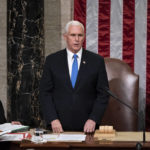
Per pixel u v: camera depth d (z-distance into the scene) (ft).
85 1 41.70
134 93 35.32
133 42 41.52
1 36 44.57
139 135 24.84
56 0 43.29
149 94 41.39
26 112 43.37
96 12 41.65
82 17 41.81
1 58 44.98
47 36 43.68
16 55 43.11
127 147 21.25
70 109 27.86
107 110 35.58
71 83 28.12
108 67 35.99
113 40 41.65
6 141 22.58
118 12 41.55
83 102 27.96
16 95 43.32
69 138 23.27
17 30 42.88
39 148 21.24
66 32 27.78
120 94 35.47
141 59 41.50
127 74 35.73
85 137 23.86
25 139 22.81
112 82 35.63
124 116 35.37
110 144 21.48
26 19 42.75
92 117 26.84
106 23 41.65
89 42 41.83
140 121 41.24
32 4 42.57
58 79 28.14
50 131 26.73
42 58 42.91
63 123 27.96
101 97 27.81
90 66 28.48
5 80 44.65
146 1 41.19
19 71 43.16
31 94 43.27
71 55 28.73
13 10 42.80
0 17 44.45
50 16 43.47
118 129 35.47
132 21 41.39
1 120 28.66
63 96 28.04
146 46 41.39
